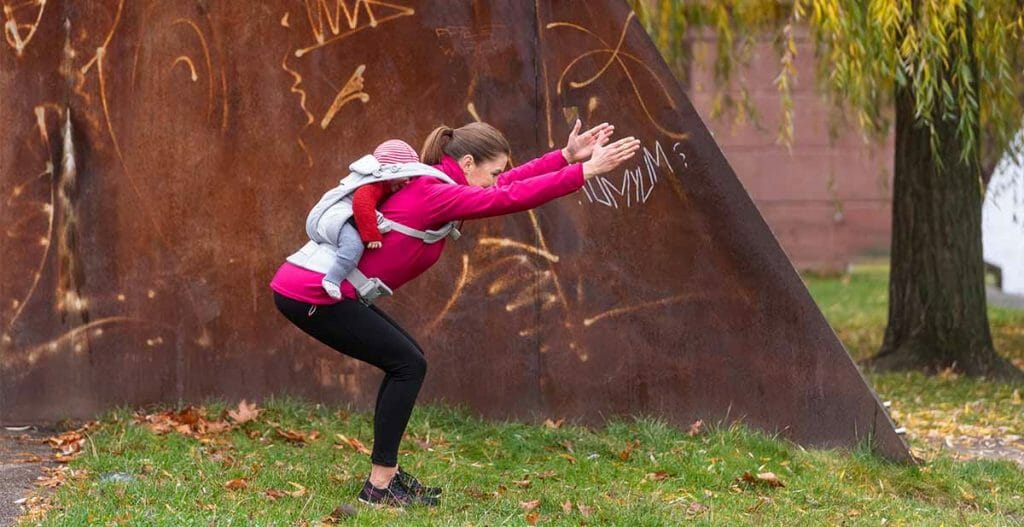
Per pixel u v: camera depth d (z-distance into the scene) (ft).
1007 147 43.73
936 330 46.24
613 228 30.30
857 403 29.63
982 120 42.22
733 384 30.19
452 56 30.12
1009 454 32.76
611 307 30.45
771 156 88.79
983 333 46.21
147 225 30.30
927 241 46.34
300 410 30.07
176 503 22.76
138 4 29.96
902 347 46.93
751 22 49.83
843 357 29.68
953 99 38.17
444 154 23.08
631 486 26.07
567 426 30.48
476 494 24.49
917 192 46.50
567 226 30.37
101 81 30.04
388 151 22.43
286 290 22.45
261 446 27.61
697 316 30.25
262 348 30.63
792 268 29.78
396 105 30.19
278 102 30.25
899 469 28.73
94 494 23.26
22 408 30.22
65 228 30.19
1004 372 45.65
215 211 30.37
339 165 30.32
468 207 21.84
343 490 24.20
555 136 30.04
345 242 21.91
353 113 30.25
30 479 24.76
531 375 30.66
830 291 78.38
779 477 27.37
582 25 29.89
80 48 29.96
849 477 27.86
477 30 30.01
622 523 23.04
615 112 29.99
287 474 25.16
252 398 30.63
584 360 30.55
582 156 23.53
